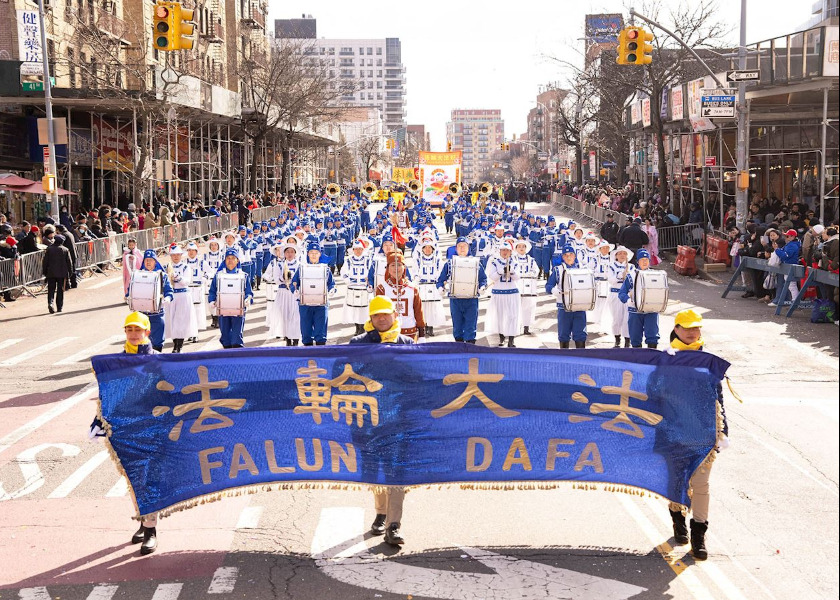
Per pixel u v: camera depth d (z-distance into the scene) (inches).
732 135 1427.2
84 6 1753.2
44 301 973.2
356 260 722.8
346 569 271.7
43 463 389.1
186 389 284.0
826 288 742.5
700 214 1371.8
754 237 890.7
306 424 287.9
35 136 1507.1
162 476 284.0
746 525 306.7
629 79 1712.6
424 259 706.2
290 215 1519.4
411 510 324.8
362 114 6127.0
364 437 286.4
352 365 285.4
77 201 1692.9
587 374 285.3
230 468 287.0
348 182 4503.0
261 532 304.5
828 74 928.3
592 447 287.0
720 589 255.4
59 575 269.4
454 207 2036.2
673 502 281.4
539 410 286.5
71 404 501.7
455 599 249.6
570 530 303.7
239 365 285.3
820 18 1491.1
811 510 320.2
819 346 639.8
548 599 249.0
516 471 287.4
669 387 282.7
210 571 271.1
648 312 582.6
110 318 845.2
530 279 726.5
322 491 348.8
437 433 286.5
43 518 320.8
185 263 661.3
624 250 658.8
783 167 1391.5
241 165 2667.3
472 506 328.8
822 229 761.0
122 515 323.3
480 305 885.2
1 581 265.6
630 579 262.7
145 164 1579.7
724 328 717.9
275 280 686.5
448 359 285.9
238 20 2815.0
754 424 438.9
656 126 1509.6
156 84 1545.3
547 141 6240.2
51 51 1606.8
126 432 282.0
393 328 307.6
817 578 262.5
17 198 1493.6
